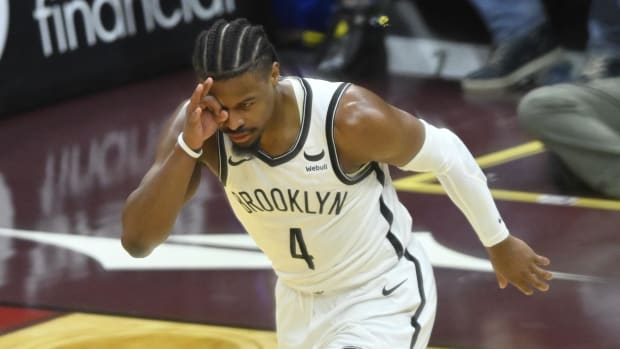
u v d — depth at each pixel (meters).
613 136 13.45
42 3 19.22
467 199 6.78
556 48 19.56
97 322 10.46
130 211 6.36
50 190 15.02
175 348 9.66
